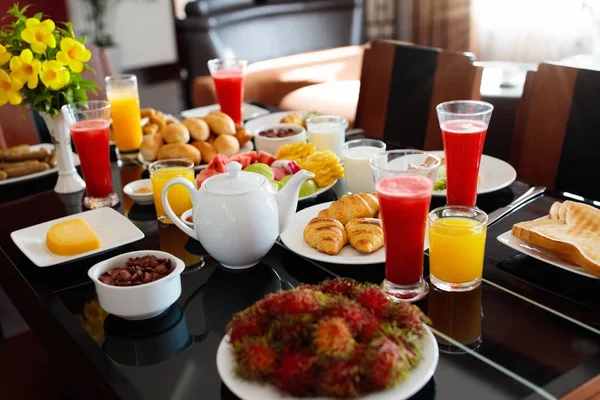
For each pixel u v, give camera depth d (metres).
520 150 1.65
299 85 3.24
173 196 1.25
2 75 1.38
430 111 1.96
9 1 5.72
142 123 1.82
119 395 0.77
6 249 1.22
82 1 6.18
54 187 1.53
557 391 0.73
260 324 0.71
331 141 1.55
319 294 0.72
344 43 4.26
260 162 1.42
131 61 6.54
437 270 0.95
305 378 0.67
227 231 1.01
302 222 1.17
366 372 0.66
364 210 1.12
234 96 1.85
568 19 4.03
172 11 6.59
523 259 1.04
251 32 3.76
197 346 0.86
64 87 1.43
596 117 1.48
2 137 2.07
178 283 0.96
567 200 1.17
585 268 0.92
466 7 4.55
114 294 0.91
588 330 0.84
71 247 1.11
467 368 0.78
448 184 1.17
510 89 2.66
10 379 1.34
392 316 0.72
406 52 2.01
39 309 1.04
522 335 0.84
